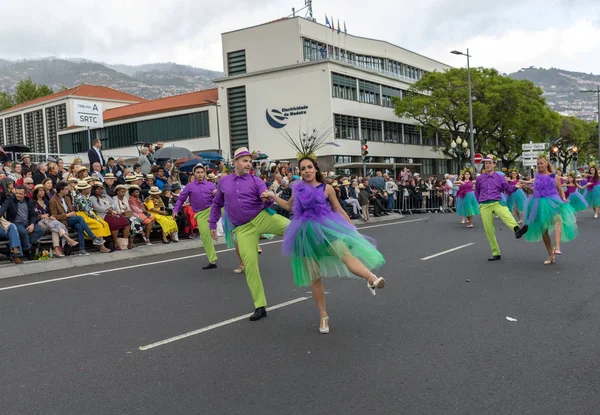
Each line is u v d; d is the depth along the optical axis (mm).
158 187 15695
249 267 6516
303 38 47312
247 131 47969
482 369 4656
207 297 7770
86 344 5680
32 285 9117
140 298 7828
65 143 60594
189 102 52062
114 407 4090
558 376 4461
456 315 6414
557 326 5863
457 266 9758
